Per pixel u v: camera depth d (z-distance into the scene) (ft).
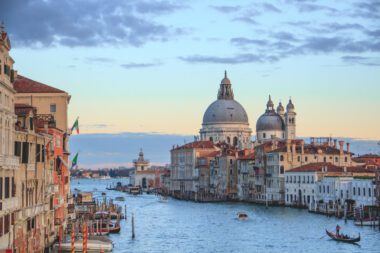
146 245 320.70
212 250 304.50
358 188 461.78
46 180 238.89
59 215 286.25
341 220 436.76
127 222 450.71
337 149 650.43
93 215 409.28
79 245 265.95
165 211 575.79
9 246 177.47
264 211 545.44
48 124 263.90
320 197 536.01
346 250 298.15
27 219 205.87
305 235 355.56
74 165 333.42
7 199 177.78
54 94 324.39
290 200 602.03
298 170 583.99
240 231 385.09
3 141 176.96
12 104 191.11
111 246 273.13
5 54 181.06
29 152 209.97
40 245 226.17
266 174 653.30
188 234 372.17
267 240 338.95
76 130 320.29
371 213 410.31
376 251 294.66
